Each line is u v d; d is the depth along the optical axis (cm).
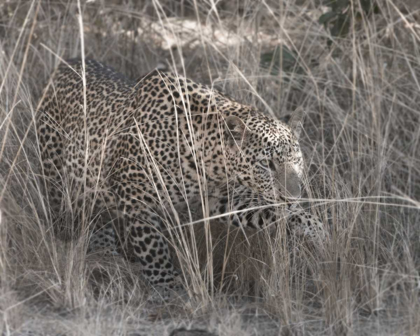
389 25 1110
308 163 1027
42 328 743
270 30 1321
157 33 1358
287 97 1121
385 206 949
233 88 1112
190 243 914
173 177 841
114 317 757
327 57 1143
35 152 980
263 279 815
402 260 861
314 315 786
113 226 893
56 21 1288
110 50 1299
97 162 897
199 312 788
